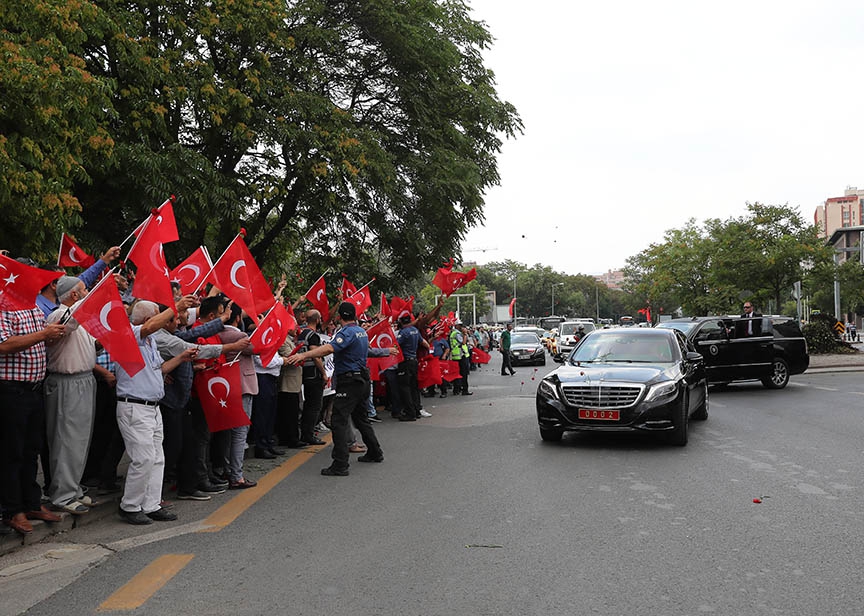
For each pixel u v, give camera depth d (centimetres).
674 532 615
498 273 14000
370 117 2162
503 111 2300
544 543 586
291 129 1716
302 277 2483
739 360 1864
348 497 759
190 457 771
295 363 872
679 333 1332
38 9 1127
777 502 718
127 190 1577
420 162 2033
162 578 511
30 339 586
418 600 464
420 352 1678
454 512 688
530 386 2312
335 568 529
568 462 941
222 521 670
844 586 484
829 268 3388
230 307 857
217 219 1639
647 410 1023
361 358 892
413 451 1045
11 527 602
